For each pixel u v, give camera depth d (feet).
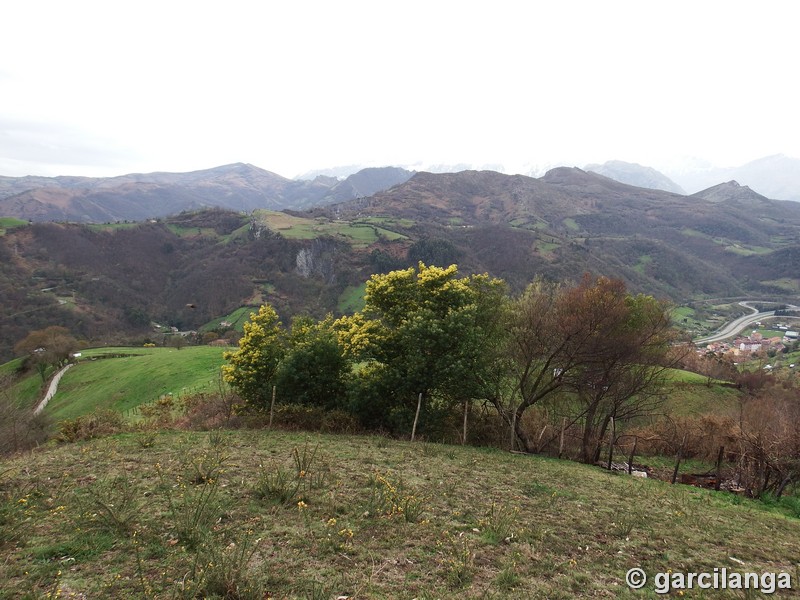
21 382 197.57
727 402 114.21
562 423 63.82
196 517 20.85
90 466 31.04
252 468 31.96
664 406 95.20
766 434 57.26
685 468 64.18
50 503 23.43
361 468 35.04
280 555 19.25
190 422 62.54
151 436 42.27
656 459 69.51
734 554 25.85
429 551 21.26
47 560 17.62
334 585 17.08
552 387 61.21
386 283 66.33
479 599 17.20
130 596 15.29
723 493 49.60
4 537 18.71
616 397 60.08
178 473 29.55
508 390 66.59
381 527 23.30
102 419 54.65
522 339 62.03
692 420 79.51
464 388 59.11
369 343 62.59
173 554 18.33
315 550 20.03
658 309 64.54
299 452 38.60
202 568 16.65
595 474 47.70
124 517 20.95
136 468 30.76
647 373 64.75
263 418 57.72
